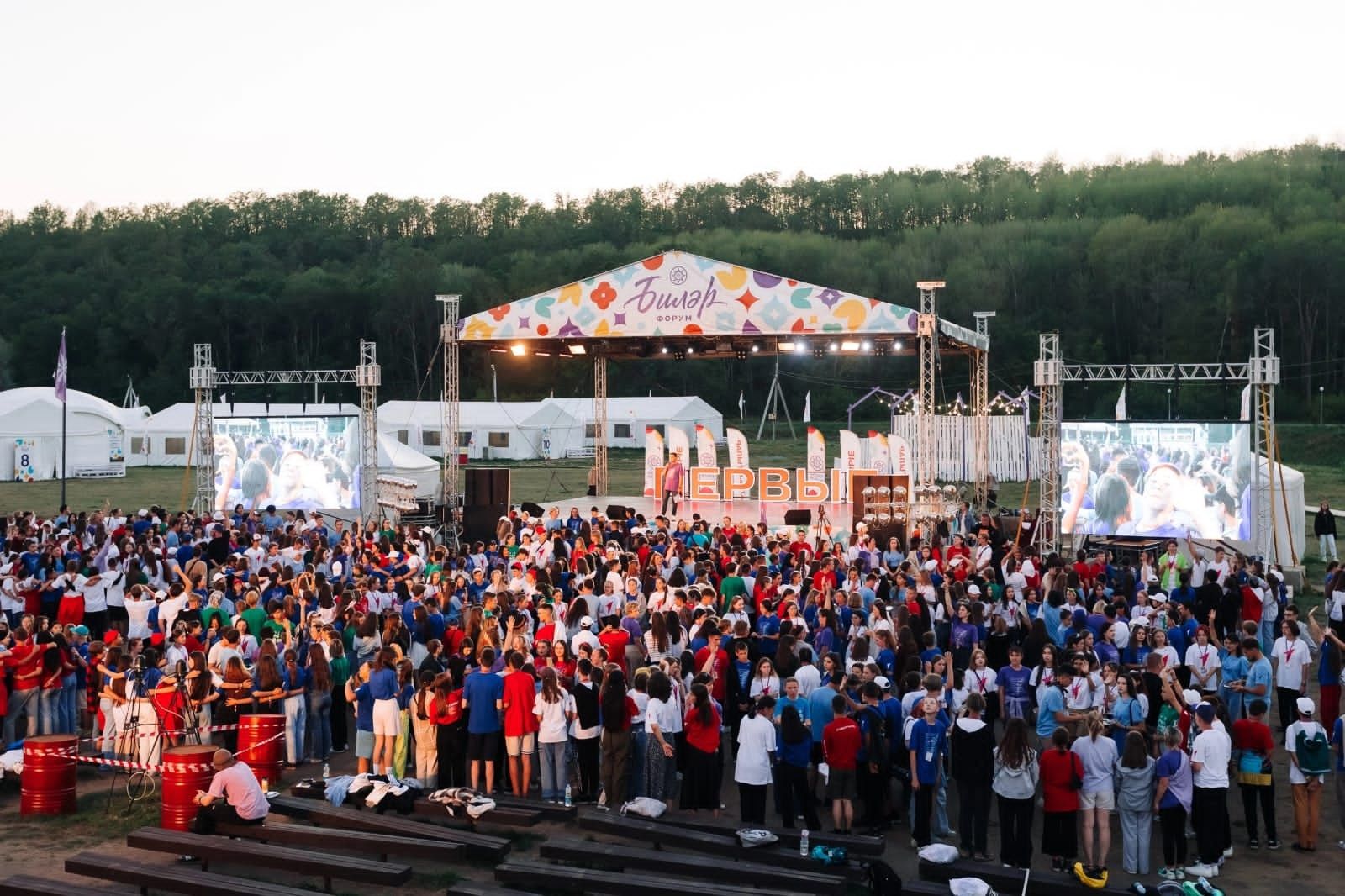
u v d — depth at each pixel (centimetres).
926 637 1379
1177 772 1008
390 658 1221
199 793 1090
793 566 1878
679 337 3497
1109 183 11888
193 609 1505
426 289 10188
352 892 971
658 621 1350
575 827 1125
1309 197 10150
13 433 5009
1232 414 8112
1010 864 1005
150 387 9731
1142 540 2597
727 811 1193
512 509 2548
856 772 1121
